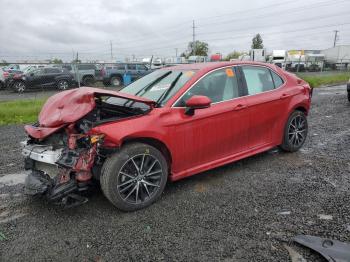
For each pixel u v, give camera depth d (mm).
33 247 3062
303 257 2803
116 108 3844
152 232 3260
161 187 3902
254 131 4852
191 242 3072
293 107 5348
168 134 3865
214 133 4316
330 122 8344
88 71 22812
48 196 3510
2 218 3609
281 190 4156
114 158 3520
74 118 3434
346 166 4969
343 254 2781
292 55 47688
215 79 4457
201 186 4340
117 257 2887
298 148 5684
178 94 4062
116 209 3746
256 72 5023
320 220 3391
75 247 3047
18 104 12227
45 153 3590
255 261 2773
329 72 33281
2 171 5133
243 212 3611
